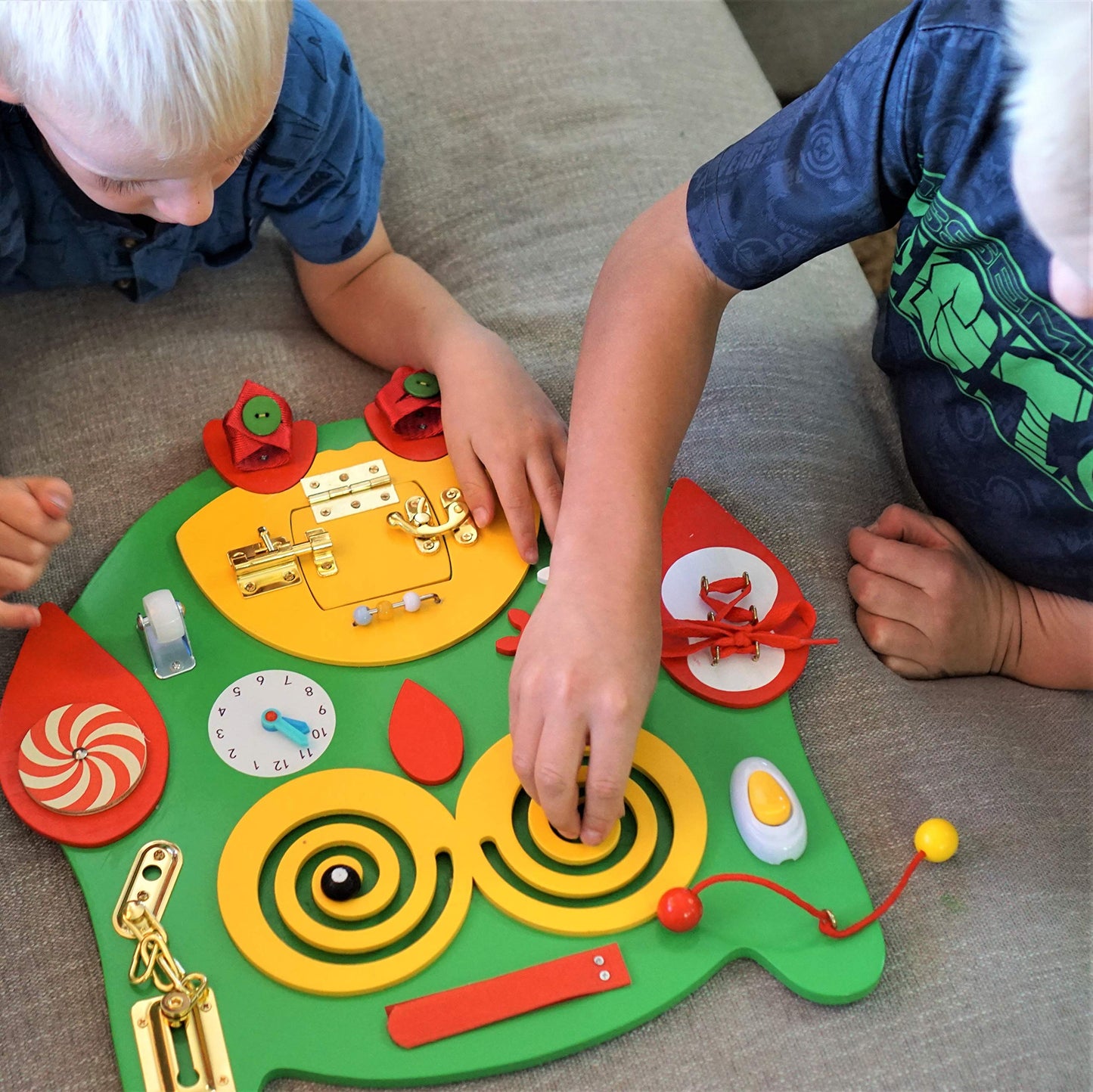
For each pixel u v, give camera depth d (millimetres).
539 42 1090
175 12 540
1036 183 449
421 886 619
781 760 687
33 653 684
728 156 695
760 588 756
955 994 615
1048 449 716
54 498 687
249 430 779
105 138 571
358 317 901
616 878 628
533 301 939
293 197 836
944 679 779
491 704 700
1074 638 792
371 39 1077
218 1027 572
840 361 942
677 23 1152
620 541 626
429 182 1021
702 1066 582
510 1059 569
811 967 606
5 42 558
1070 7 429
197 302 894
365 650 712
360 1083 564
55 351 841
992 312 686
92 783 636
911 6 631
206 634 715
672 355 680
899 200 680
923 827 646
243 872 617
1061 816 700
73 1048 571
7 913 607
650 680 604
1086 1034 609
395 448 816
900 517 821
